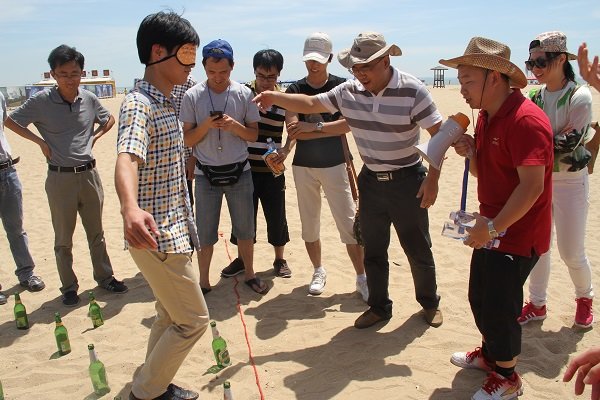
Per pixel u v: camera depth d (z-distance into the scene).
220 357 3.83
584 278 4.05
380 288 4.32
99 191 5.11
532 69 3.80
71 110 4.84
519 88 2.97
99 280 5.36
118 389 3.69
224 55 4.46
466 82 2.94
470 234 2.89
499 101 2.93
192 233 3.10
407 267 5.78
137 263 2.92
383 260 4.30
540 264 4.16
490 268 3.08
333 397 3.46
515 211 2.78
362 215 4.19
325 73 4.76
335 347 4.10
